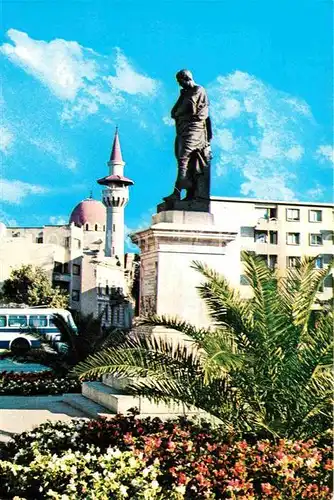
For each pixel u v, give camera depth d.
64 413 14.80
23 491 8.32
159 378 9.75
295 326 9.69
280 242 72.38
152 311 15.62
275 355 9.48
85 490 7.48
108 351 10.06
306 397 9.31
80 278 85.94
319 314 10.70
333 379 9.23
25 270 75.31
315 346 9.27
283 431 9.23
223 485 7.61
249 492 7.43
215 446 8.83
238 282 15.84
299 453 8.29
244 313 9.94
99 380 18.27
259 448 8.42
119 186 116.06
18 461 9.35
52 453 9.72
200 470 7.95
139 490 7.50
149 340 10.38
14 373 22.14
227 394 9.73
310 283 10.30
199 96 16.41
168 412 13.12
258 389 9.63
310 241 73.00
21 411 15.16
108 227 116.62
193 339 10.41
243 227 71.56
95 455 9.09
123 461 8.21
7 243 80.00
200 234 15.64
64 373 21.02
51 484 8.04
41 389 19.25
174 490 7.39
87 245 113.12
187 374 9.87
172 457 8.55
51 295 73.31
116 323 89.25
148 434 9.91
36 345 43.78
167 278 15.52
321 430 9.42
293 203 73.56
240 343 9.83
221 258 15.83
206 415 12.21
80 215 119.00
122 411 13.41
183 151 16.34
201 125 16.44
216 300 10.36
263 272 9.80
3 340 43.66
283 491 7.41
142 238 16.36
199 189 16.38
